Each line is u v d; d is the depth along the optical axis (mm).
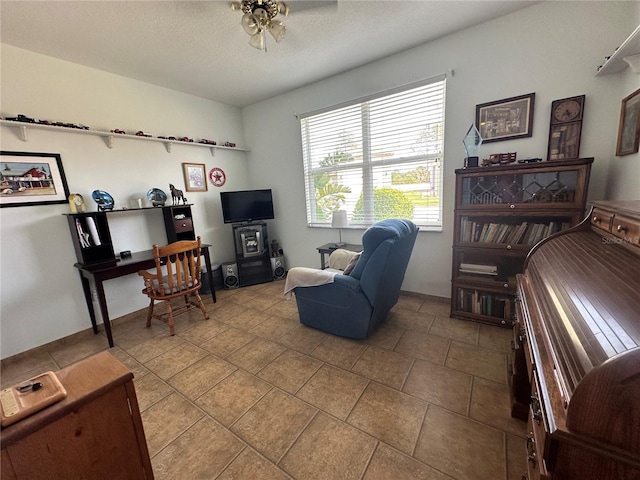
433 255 2848
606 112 1939
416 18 2105
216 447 1353
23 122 2104
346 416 1495
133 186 2877
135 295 2914
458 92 2447
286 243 4023
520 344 1382
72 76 2422
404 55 2619
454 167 2584
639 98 1569
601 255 1076
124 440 778
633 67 1576
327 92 3154
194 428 1469
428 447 1292
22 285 2225
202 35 2117
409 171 2881
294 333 2404
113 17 1849
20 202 2186
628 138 1686
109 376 744
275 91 3428
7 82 2098
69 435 672
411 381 1732
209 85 3096
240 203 3668
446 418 1446
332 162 3348
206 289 3488
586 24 1925
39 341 2318
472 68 2352
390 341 2186
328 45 2398
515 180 2148
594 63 1938
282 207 3920
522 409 1393
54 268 2371
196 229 3523
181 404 1644
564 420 590
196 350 2215
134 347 2307
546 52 2070
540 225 2125
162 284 2436
